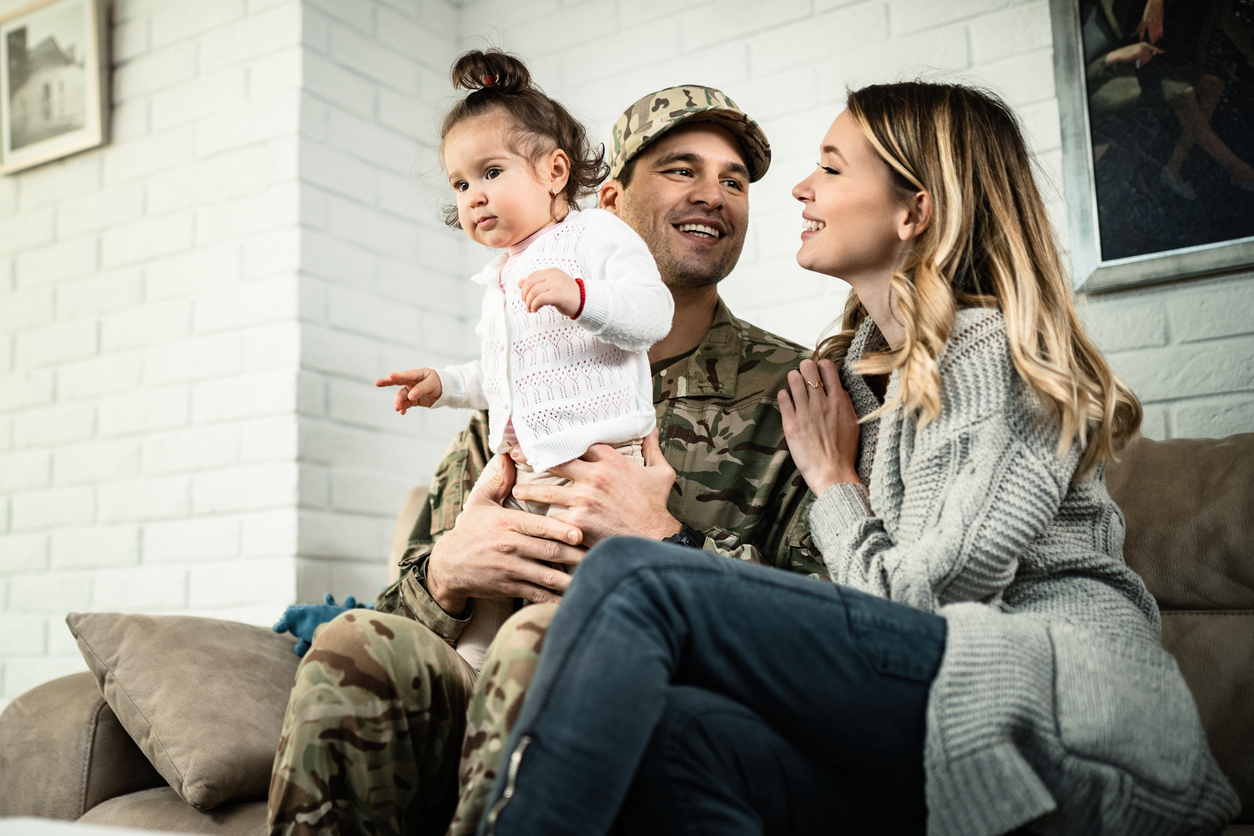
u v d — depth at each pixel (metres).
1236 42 1.77
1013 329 1.05
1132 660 0.88
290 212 2.27
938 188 1.19
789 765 0.83
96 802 1.39
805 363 1.38
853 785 0.86
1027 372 1.01
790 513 1.42
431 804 1.05
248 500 2.24
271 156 2.32
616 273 1.23
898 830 0.87
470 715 0.90
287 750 0.95
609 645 0.78
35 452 2.57
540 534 1.21
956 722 0.81
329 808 0.93
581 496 1.21
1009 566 0.95
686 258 1.56
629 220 1.62
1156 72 1.83
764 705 0.84
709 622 0.83
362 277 2.39
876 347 1.37
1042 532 1.02
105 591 2.41
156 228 2.48
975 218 1.17
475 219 1.31
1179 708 0.86
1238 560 1.33
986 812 0.78
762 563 1.31
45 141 2.63
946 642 0.86
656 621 0.81
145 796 1.37
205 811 1.30
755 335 1.61
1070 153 1.89
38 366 2.61
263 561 2.20
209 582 2.26
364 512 2.32
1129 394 1.12
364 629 0.99
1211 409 1.75
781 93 2.20
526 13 2.58
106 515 2.44
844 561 1.07
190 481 2.32
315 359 2.25
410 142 2.56
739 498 1.43
